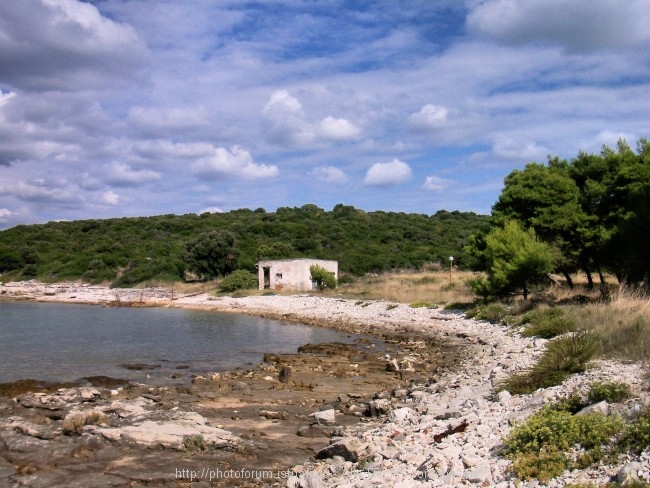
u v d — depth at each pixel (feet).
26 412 46.39
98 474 33.47
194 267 236.02
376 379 64.13
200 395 55.57
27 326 120.78
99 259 263.49
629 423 27.50
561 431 27.84
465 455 29.30
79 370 70.33
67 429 40.45
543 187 113.19
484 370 59.00
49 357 80.02
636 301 68.59
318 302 159.53
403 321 116.16
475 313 106.01
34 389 57.88
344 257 255.91
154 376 67.31
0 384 60.44
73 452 36.91
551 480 24.70
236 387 59.57
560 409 32.58
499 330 88.02
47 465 34.96
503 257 105.29
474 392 47.57
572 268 114.73
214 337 104.99
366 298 155.22
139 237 304.71
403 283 178.09
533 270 100.37
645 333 46.57
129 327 121.29
